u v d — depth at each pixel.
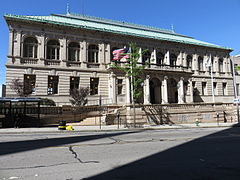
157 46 38.50
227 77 45.84
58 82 29.56
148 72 32.03
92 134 15.62
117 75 30.48
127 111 24.89
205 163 6.78
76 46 32.12
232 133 16.00
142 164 6.67
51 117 23.17
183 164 6.65
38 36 29.11
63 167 6.35
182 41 40.69
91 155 8.01
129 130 19.41
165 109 27.03
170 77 34.22
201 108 29.81
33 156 7.88
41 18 30.64
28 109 22.45
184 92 36.78
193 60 42.38
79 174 5.64
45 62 29.12
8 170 6.04
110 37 34.22
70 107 24.53
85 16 39.19
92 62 32.38
